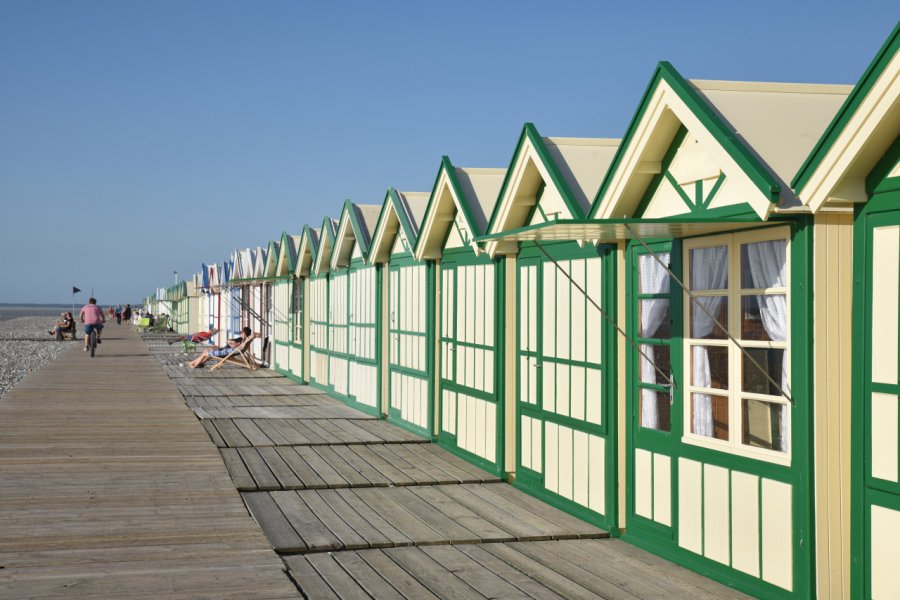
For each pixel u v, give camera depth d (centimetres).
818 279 533
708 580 629
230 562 646
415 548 711
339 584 615
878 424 511
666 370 694
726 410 621
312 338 2017
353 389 1633
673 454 678
